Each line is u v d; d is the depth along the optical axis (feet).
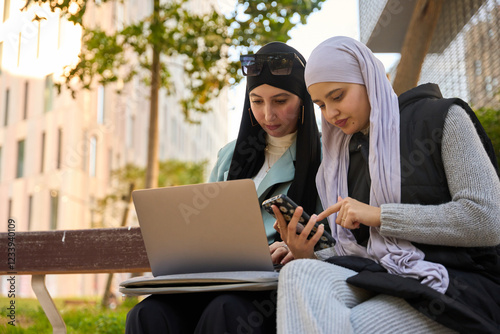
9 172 61.72
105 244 8.36
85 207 61.77
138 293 6.31
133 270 8.34
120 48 23.98
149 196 6.55
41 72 46.85
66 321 15.61
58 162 59.72
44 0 15.12
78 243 8.41
